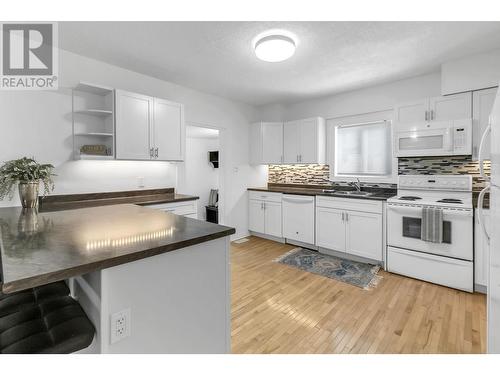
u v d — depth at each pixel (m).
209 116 4.11
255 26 2.21
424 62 2.94
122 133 2.83
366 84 3.70
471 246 2.52
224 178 4.41
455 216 2.59
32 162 2.45
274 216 4.36
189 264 1.27
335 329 1.97
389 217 3.04
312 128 4.25
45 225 1.49
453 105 2.89
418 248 2.83
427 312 2.20
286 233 4.19
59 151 2.68
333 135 4.29
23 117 2.47
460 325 2.00
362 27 2.21
